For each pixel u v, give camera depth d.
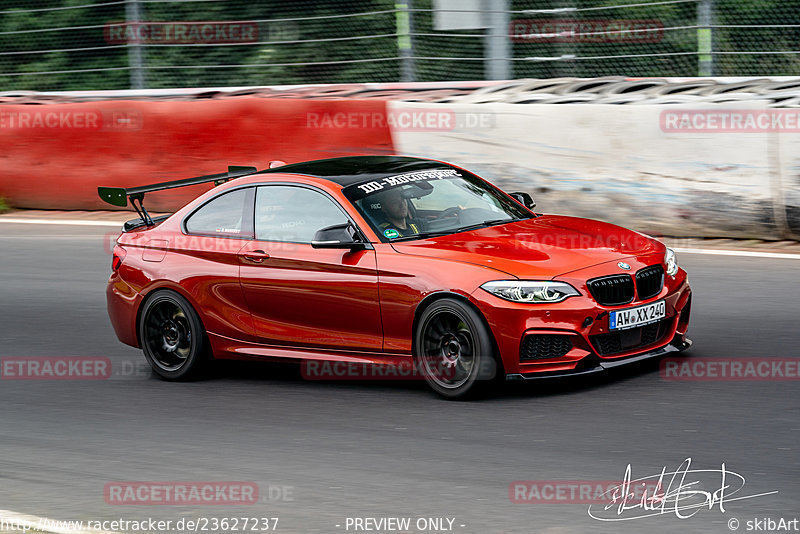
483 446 15.01
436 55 41.88
